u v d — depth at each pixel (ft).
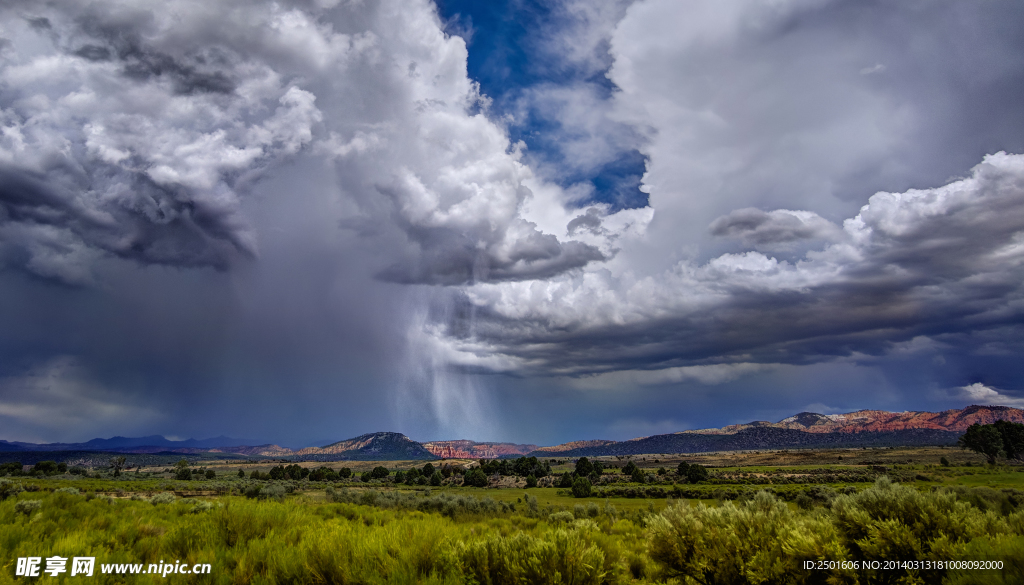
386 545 26.99
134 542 32.91
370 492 121.80
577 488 263.49
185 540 31.24
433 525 30.19
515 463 531.09
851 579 23.11
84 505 43.50
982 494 34.99
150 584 23.62
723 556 26.66
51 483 177.47
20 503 41.32
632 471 436.35
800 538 24.61
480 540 27.09
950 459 455.22
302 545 27.37
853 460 532.73
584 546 25.75
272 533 32.14
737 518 28.12
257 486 147.74
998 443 377.50
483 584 24.48
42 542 28.30
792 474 374.43
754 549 26.40
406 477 454.81
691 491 244.83
